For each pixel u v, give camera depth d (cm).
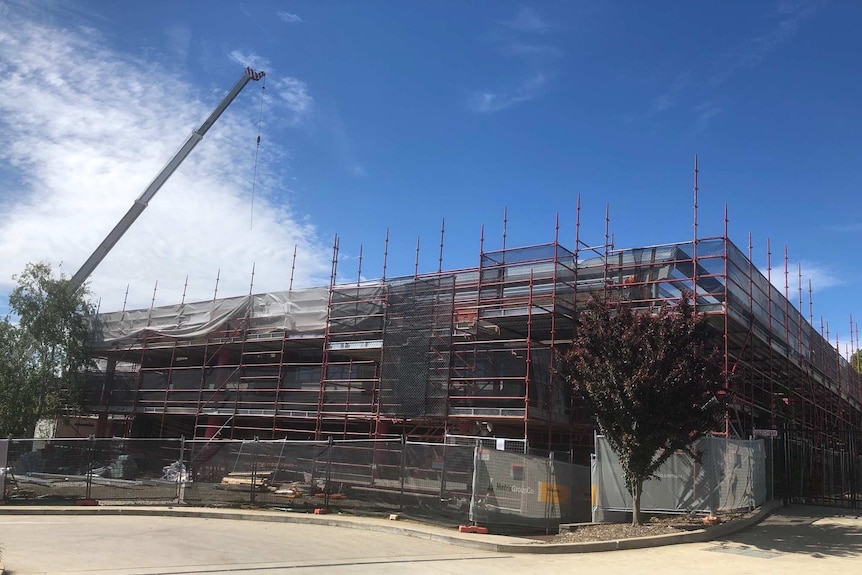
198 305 3145
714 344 2153
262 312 2927
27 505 1841
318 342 2858
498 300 2233
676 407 1494
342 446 1942
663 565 1173
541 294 2192
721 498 1681
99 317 3444
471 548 1355
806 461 2484
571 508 1761
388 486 1812
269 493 1994
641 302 2020
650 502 1683
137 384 3278
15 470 1981
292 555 1190
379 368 2502
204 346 3125
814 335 2928
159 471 2108
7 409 2839
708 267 2006
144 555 1131
